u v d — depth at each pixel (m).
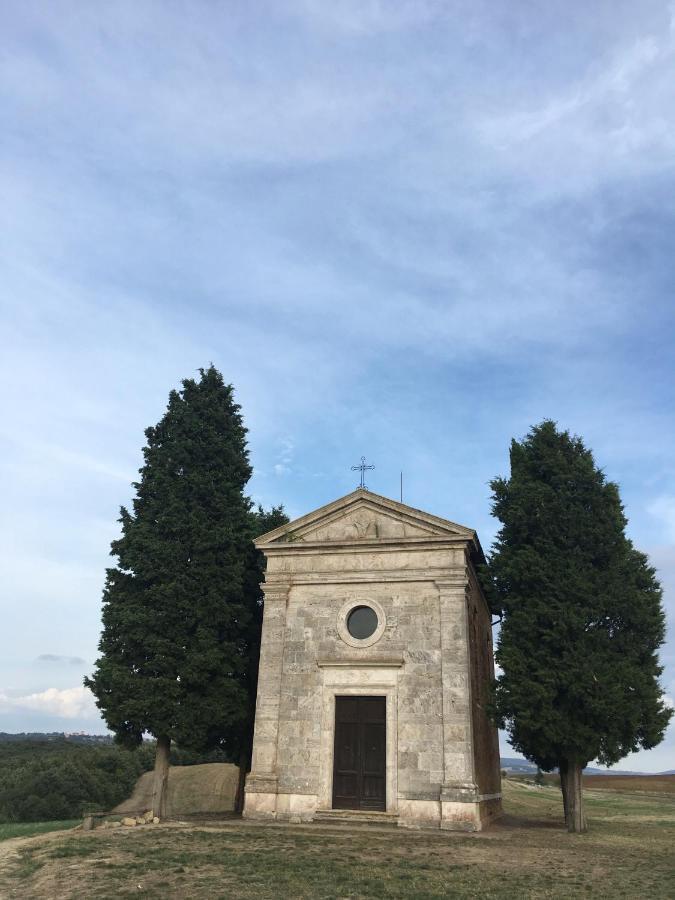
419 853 17.12
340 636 24.88
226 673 25.88
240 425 30.91
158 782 24.64
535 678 23.23
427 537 25.05
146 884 13.23
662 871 15.50
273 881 13.42
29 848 17.52
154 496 27.73
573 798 23.36
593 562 24.69
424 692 23.38
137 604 25.75
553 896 12.62
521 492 25.75
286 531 26.92
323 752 23.64
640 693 22.42
